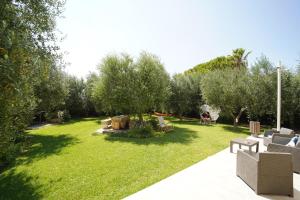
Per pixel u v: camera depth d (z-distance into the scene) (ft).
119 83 45.88
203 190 15.78
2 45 9.66
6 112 10.57
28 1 13.97
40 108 41.81
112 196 15.75
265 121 54.85
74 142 36.37
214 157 24.52
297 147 19.20
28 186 19.08
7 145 12.17
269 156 14.75
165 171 20.36
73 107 78.43
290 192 14.60
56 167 23.48
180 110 66.18
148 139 36.76
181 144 32.19
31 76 13.00
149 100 46.55
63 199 16.01
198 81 66.80
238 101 48.62
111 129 45.62
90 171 21.57
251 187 15.84
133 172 20.57
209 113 61.16
